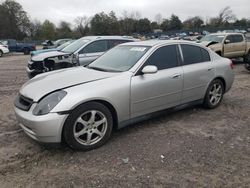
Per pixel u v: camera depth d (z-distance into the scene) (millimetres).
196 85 5547
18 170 3658
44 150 4172
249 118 5594
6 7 84938
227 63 6250
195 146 4297
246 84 9023
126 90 4387
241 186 3305
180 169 3654
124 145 4324
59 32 94750
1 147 4277
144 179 3434
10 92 8117
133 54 5027
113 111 4371
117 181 3396
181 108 5473
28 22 91000
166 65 5066
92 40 9445
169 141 4473
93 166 3734
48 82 4297
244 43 14969
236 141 4508
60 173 3582
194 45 5699
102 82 4246
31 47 32188
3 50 26750
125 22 92688
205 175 3521
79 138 4059
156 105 4898
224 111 6020
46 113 3764
